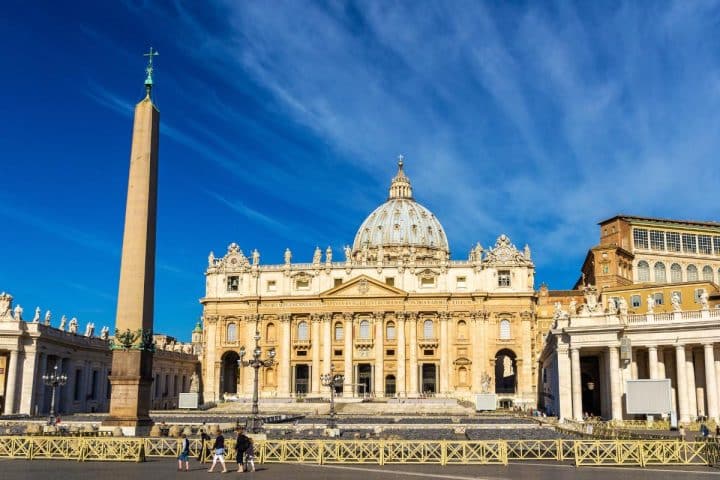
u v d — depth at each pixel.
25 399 82.00
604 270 118.88
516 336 128.50
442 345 128.88
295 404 111.31
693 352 73.75
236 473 34.31
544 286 144.50
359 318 132.00
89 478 31.48
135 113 48.59
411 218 197.25
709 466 37.78
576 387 71.12
